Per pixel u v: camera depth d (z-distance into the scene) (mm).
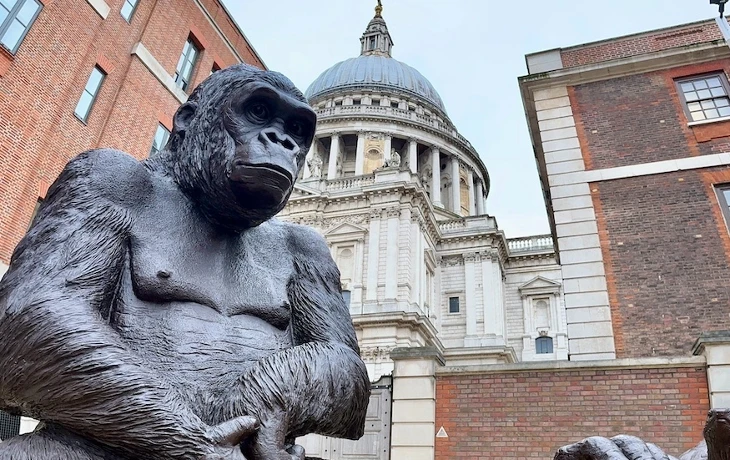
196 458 1197
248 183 1567
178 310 1496
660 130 13391
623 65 14391
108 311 1430
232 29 23578
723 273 11281
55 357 1217
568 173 13461
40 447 1223
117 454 1258
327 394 1513
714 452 1691
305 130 1747
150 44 18906
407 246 34969
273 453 1305
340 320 1879
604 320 11445
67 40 15656
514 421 9758
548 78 14844
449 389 10367
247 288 1687
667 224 12172
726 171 12406
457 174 56906
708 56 13984
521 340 42500
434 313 39250
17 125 13875
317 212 37594
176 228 1626
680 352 10734
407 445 10031
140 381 1239
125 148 17203
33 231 1445
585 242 12445
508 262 45500
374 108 57656
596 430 9234
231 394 1376
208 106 1717
